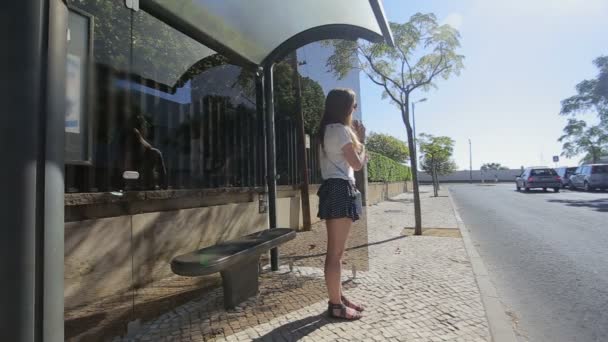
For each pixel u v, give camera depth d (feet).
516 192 82.69
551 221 33.12
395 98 25.99
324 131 10.10
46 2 4.84
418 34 24.06
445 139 75.41
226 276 10.96
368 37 13.47
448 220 32.76
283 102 20.77
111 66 11.70
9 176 4.55
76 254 10.52
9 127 4.57
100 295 11.17
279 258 16.80
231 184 17.80
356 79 21.20
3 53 4.58
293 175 22.77
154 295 12.26
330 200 9.86
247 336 9.21
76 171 10.50
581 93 105.29
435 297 12.14
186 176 15.06
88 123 10.50
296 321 10.10
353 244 21.09
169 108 14.33
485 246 22.80
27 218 4.61
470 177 197.77
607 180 73.61
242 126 18.83
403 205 49.62
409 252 19.06
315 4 12.35
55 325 4.91
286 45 14.84
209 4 12.21
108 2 11.69
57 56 4.94
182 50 15.02
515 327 11.05
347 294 12.42
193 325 9.88
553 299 13.33
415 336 9.25
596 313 11.99
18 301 4.55
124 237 12.00
